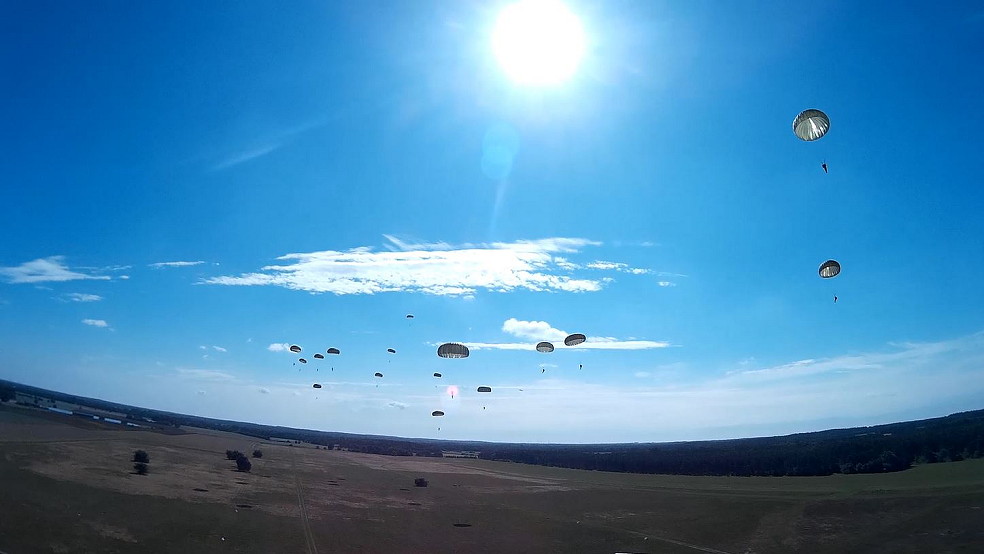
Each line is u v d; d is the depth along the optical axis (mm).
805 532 40625
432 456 151750
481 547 35844
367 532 37531
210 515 36938
